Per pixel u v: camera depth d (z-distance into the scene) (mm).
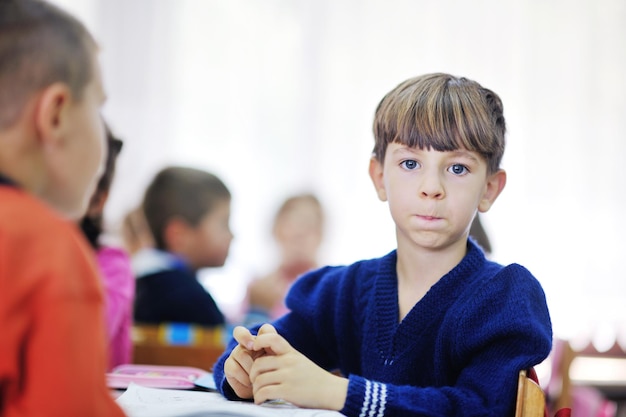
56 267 611
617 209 3217
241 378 889
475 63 3232
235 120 3201
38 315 603
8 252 606
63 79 675
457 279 932
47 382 592
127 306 1653
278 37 3223
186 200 2148
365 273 1010
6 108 661
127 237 2406
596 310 3172
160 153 3168
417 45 3229
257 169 3201
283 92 3219
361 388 836
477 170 925
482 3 3230
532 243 3189
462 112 913
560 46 3238
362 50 3223
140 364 1538
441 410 833
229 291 3088
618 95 3234
